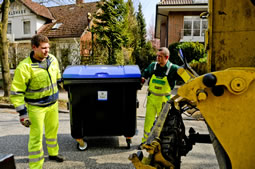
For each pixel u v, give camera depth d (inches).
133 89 135.7
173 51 618.5
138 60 943.7
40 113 110.7
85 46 447.2
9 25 842.8
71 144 156.9
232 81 58.5
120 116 138.1
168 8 693.9
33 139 109.6
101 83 133.0
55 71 119.5
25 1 780.0
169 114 87.6
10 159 57.4
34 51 107.1
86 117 136.6
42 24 804.6
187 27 727.1
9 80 305.9
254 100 59.1
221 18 65.6
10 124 207.3
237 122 60.6
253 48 64.1
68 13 794.8
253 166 60.9
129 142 146.5
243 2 63.8
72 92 134.0
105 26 455.8
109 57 466.0
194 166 123.0
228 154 61.7
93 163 127.0
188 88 61.9
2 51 297.7
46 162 127.8
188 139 103.7
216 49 66.7
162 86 135.7
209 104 61.7
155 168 66.9
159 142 70.0
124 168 121.1
